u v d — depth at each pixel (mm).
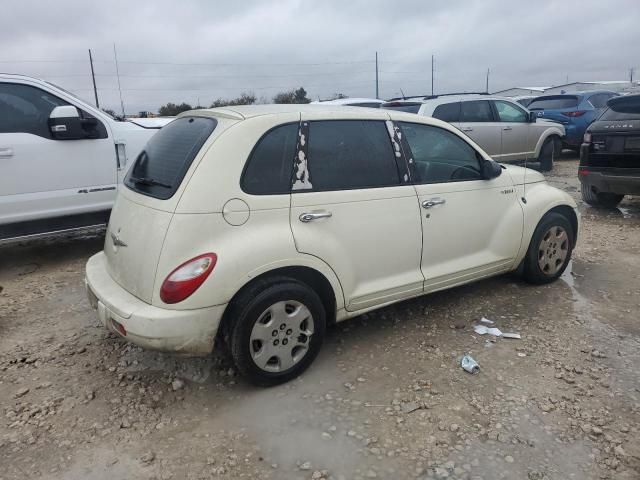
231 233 3117
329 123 3576
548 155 11969
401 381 3461
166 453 2822
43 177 5676
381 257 3766
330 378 3506
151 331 2990
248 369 3250
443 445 2840
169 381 3520
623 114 7246
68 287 5309
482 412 3115
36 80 5730
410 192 3877
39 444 2900
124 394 3373
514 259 4719
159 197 3211
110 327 3260
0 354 3916
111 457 2797
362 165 3689
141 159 3842
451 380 3465
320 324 3490
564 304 4629
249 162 3207
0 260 6285
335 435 2939
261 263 3152
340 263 3523
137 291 3188
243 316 3148
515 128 10977
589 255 6000
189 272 2990
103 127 6027
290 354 3402
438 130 4195
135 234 3248
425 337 4062
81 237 7262
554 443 2842
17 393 3387
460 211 4207
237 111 3463
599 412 3098
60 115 5609
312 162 3453
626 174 7129
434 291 4184
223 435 2961
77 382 3518
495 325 4250
